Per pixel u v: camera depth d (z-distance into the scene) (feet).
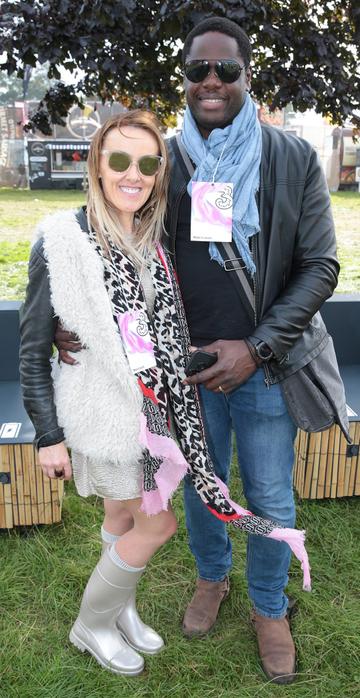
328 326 10.93
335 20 8.79
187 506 6.71
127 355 5.00
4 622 7.02
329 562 8.05
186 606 7.29
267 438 5.90
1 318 10.19
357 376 10.51
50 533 8.55
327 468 8.94
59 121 10.12
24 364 5.33
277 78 8.38
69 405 5.25
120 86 9.30
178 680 6.26
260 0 7.20
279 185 5.38
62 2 7.09
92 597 6.16
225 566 7.07
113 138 4.97
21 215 43.78
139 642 6.61
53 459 5.46
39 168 69.15
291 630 6.89
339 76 8.39
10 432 8.33
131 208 5.12
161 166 5.20
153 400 5.18
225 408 6.27
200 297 5.72
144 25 7.62
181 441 5.54
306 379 5.68
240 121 5.33
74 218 5.08
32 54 7.78
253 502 6.13
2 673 6.30
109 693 6.09
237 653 6.64
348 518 8.97
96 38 7.54
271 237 5.44
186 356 5.45
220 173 5.37
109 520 6.54
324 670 6.44
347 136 68.80
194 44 5.31
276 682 6.28
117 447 5.17
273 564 6.26
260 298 5.62
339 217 43.96
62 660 6.47
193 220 5.39
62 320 5.02
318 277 5.43
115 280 5.01
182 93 9.90
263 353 5.33
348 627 6.89
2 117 71.20
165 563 7.98
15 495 8.29
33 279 5.10
